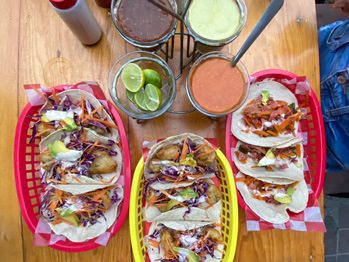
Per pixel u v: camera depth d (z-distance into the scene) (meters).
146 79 0.41
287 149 0.48
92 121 0.44
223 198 0.47
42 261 0.46
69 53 0.47
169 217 0.44
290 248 0.47
